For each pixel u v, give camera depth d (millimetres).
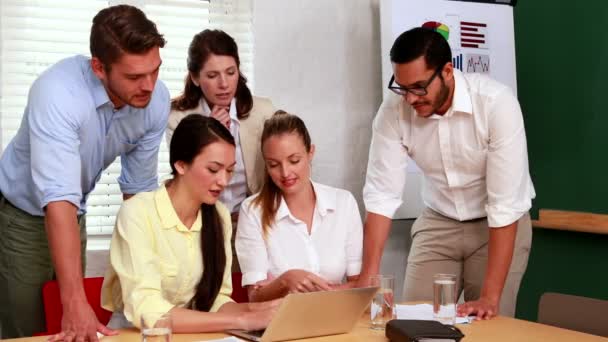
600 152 3572
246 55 3672
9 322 2580
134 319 2029
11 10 3225
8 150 2527
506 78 3889
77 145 2188
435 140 2760
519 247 2889
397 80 2502
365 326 2104
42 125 2145
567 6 3742
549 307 2295
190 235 2211
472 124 2666
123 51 2057
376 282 2076
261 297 2402
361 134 3953
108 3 3393
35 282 2537
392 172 2785
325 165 3869
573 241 3695
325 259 2600
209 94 2887
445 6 3779
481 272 2941
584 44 3652
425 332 1816
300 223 2582
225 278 2293
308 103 3820
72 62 2314
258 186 3045
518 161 2576
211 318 2002
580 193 3680
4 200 2523
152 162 2668
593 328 2166
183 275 2197
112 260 2123
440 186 2912
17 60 3250
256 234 2559
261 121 3043
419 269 3066
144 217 2154
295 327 1892
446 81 2541
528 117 3984
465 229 2936
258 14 3686
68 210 2074
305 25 3797
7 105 3236
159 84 2559
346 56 3904
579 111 3682
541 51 3896
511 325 2107
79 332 1928
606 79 3535
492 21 3861
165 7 3500
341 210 2650
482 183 2826
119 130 2465
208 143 2131
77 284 2014
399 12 3719
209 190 2152
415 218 3799
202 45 2857
